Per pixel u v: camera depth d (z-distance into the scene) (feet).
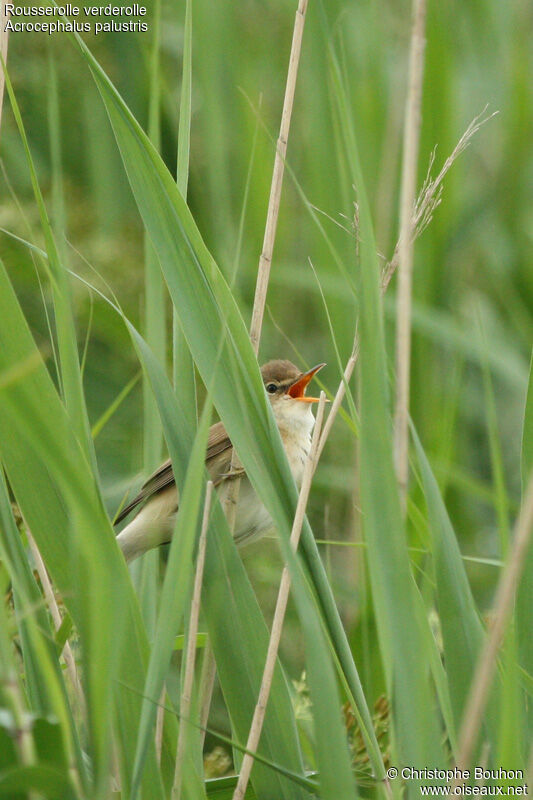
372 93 42.14
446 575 19.31
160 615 16.69
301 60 44.62
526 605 19.74
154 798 18.26
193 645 19.35
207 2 41.83
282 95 45.16
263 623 20.15
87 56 19.31
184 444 20.02
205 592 20.02
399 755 16.49
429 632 18.74
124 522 30.86
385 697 24.52
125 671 18.16
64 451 17.24
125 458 37.86
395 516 16.69
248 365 19.57
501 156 48.26
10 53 39.91
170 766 19.80
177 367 22.13
